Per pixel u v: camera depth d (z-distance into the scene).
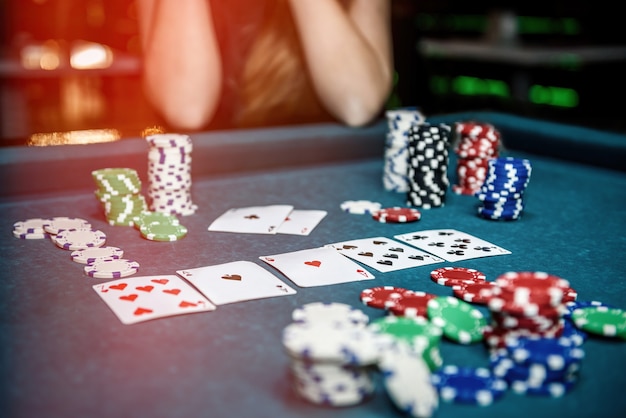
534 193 1.06
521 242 0.89
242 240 0.87
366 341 0.57
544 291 0.64
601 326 0.66
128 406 0.57
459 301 0.69
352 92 1.24
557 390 0.58
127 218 0.92
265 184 1.08
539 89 2.56
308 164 1.18
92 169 1.04
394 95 2.20
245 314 0.69
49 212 0.96
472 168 1.07
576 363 0.59
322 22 1.25
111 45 2.52
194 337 0.66
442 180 1.00
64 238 0.85
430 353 0.61
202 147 1.10
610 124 1.26
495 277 0.79
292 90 1.52
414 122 1.05
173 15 1.21
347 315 0.64
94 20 2.51
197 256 0.83
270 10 1.48
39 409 0.56
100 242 0.85
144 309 0.69
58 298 0.72
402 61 2.19
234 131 1.17
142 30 1.27
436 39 2.63
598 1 2.82
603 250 0.87
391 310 0.69
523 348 0.60
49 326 0.67
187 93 1.22
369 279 0.77
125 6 2.50
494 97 2.57
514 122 1.26
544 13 3.00
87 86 2.31
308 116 1.54
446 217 0.97
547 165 1.19
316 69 1.26
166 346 0.64
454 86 2.70
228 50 1.50
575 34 2.86
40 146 1.05
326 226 0.92
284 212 0.96
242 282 0.75
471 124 1.10
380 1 1.33
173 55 1.21
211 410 0.56
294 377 0.58
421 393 0.55
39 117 2.26
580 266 0.82
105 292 0.73
